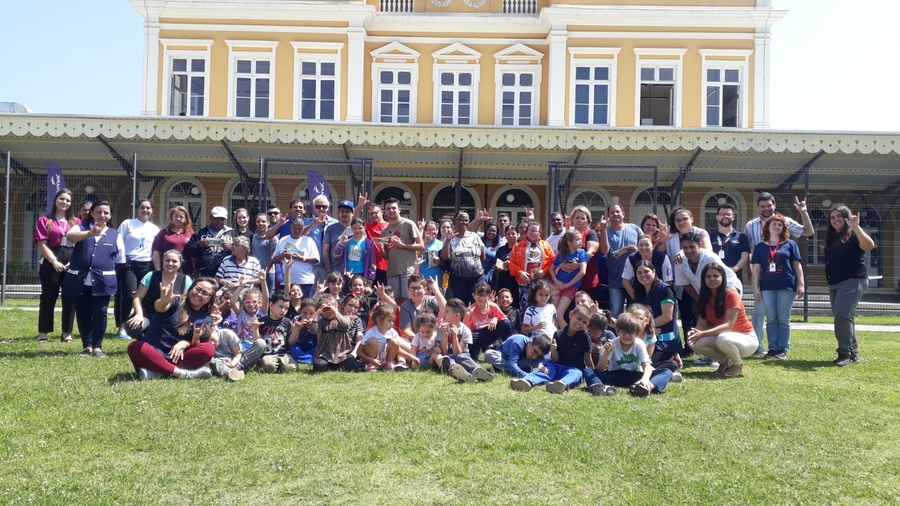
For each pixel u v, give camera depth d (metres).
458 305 8.12
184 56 23.55
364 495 4.22
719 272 8.14
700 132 16.31
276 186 20.94
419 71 24.09
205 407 5.92
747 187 20.66
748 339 8.02
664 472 4.66
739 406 6.39
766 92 23.55
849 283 8.81
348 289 9.74
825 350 10.09
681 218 8.97
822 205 21.14
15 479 4.33
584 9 23.36
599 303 9.66
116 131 16.19
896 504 4.22
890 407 6.44
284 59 23.56
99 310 8.61
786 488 4.43
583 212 9.67
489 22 23.98
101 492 4.16
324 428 5.43
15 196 19.08
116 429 5.31
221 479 4.41
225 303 8.61
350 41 23.56
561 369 7.60
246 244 9.15
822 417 6.05
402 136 16.59
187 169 19.31
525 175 19.97
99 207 8.50
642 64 23.67
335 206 21.39
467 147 16.64
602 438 5.32
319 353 7.99
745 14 23.38
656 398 6.71
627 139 16.44
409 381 7.28
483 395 6.62
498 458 4.88
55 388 6.52
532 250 9.51
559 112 23.45
